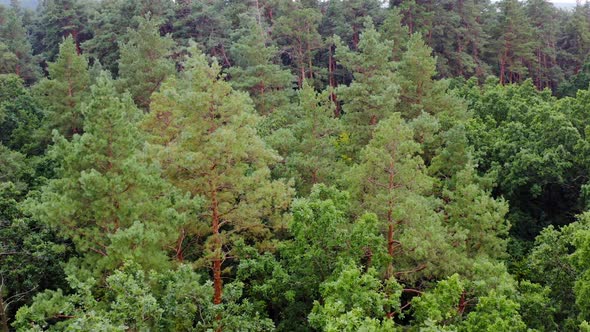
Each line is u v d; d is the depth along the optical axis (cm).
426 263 1930
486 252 2158
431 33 5741
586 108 3147
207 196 1977
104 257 1661
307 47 5456
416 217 1892
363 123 3272
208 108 1861
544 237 2008
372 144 2067
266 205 1973
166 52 4072
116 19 5606
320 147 2655
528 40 6022
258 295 2028
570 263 1831
